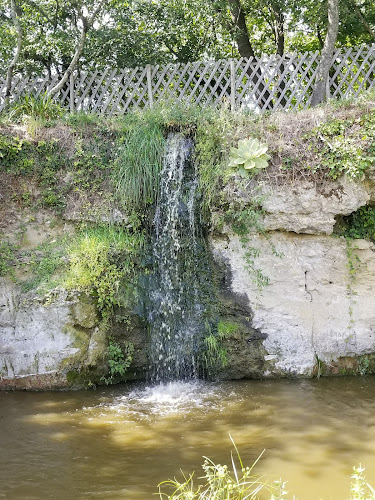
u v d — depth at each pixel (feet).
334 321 23.76
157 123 26.96
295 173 23.93
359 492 11.11
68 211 25.17
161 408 19.90
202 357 23.43
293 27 45.16
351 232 24.44
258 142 24.27
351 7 40.37
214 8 42.93
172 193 25.84
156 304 23.68
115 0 36.70
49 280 22.50
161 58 40.63
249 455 15.76
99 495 13.43
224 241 24.44
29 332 21.90
